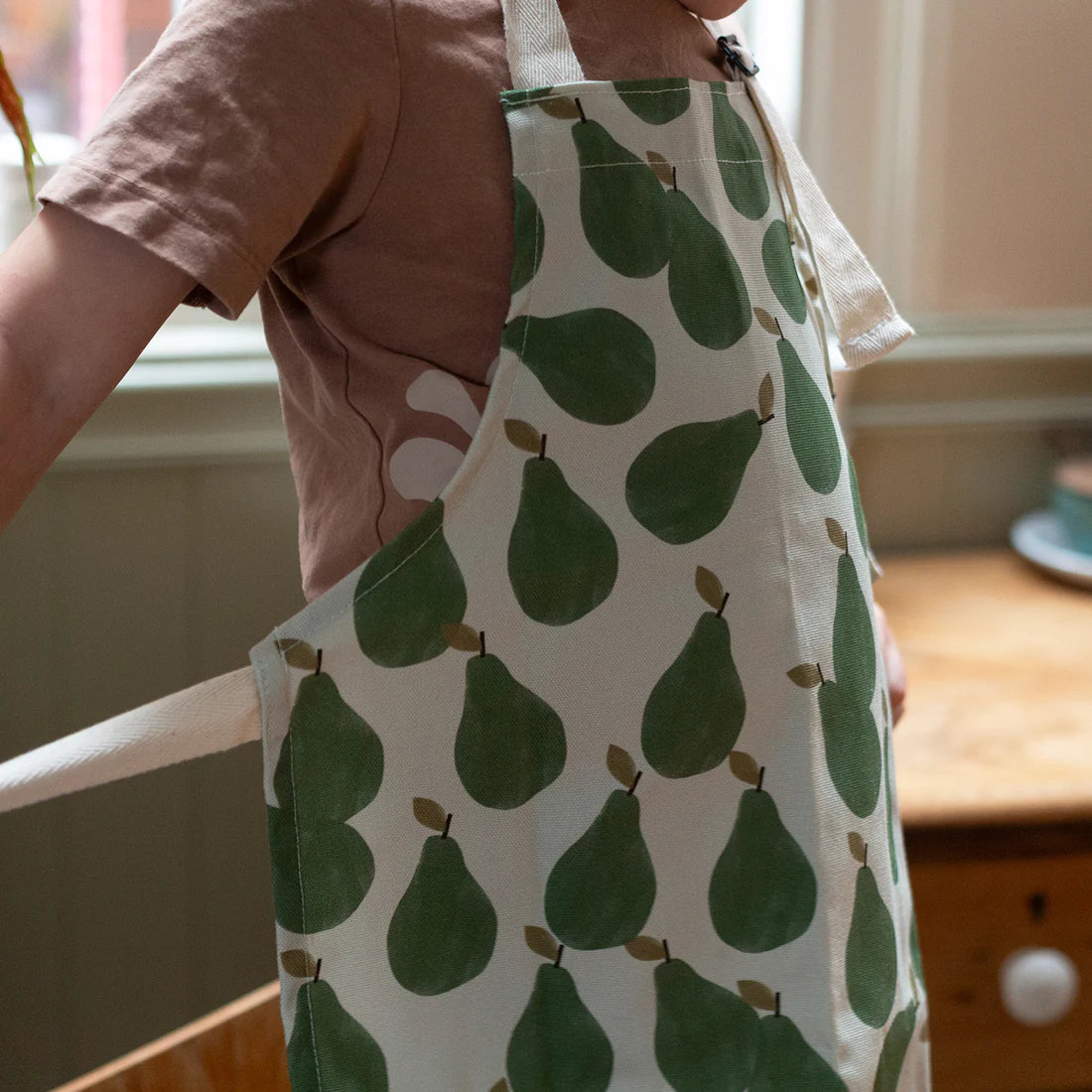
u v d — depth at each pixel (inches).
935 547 59.5
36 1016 52.6
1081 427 59.0
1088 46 55.0
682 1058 26.4
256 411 49.1
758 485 25.9
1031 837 40.8
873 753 27.8
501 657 24.5
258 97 21.3
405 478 24.4
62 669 49.7
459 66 23.0
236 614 51.1
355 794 24.4
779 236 27.7
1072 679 46.2
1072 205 56.6
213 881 53.3
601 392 24.3
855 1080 26.6
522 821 25.2
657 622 25.2
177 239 20.7
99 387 21.0
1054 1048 42.0
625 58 25.2
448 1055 25.5
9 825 50.5
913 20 53.3
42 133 48.4
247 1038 32.6
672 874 25.9
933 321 56.5
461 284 23.9
